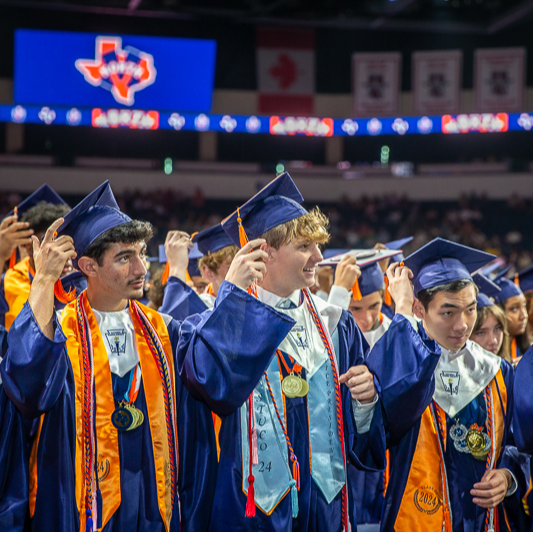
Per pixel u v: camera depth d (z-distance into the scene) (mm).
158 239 19656
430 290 2434
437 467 2398
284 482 2057
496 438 2430
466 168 22797
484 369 2504
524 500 2482
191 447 2160
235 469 2059
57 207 3377
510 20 20438
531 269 4371
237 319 1973
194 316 2277
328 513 2102
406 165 23234
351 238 20531
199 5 19969
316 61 22859
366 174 23219
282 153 24188
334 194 23266
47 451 1998
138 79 21094
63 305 2779
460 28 21234
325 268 4230
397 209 22250
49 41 20438
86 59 20703
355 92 21516
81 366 2076
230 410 1970
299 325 2232
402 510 2389
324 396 2180
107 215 2135
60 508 1949
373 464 2373
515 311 3852
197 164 22766
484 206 21828
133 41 21016
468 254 2535
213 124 21672
